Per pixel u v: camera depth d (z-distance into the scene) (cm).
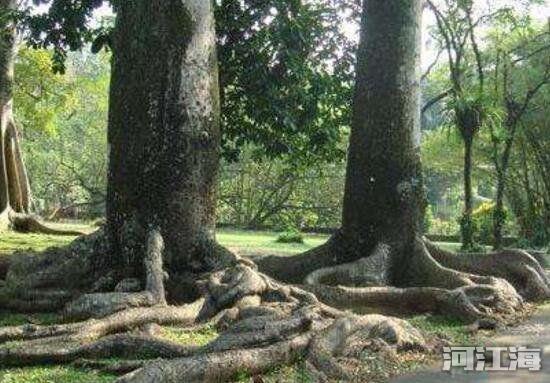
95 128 4450
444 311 998
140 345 696
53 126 2867
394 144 1197
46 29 1524
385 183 1191
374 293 1023
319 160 1706
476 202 4262
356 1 1519
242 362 626
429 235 3447
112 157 1020
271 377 639
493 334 906
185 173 1003
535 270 1197
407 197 1184
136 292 906
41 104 2948
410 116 1208
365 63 1227
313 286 1024
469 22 1880
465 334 895
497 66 2108
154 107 1001
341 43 1543
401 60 1209
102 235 1022
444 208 5119
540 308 1105
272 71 1474
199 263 996
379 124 1204
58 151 4534
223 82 1471
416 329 827
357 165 1215
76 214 4262
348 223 1209
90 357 691
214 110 1036
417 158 1209
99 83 2975
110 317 785
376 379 672
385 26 1213
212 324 832
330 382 654
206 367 596
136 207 998
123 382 564
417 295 1023
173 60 1004
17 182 2175
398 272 1160
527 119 2661
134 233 991
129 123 1008
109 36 1477
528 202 2992
